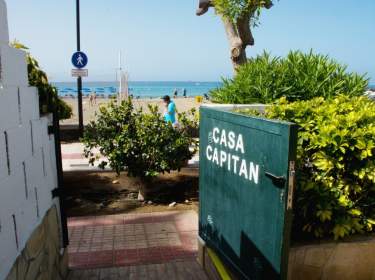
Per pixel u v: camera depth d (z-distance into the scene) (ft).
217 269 11.07
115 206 20.66
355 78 16.58
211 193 11.76
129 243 15.35
